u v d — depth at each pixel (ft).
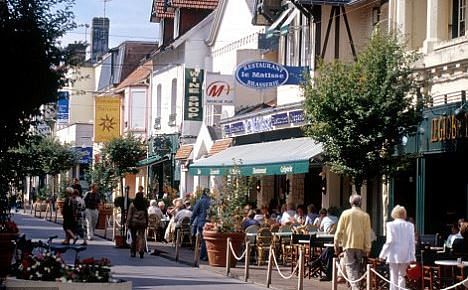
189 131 144.66
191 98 134.51
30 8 47.06
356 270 60.49
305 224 86.79
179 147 147.13
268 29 110.73
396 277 56.18
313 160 83.35
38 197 183.21
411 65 74.59
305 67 93.61
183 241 102.12
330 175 95.50
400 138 71.10
